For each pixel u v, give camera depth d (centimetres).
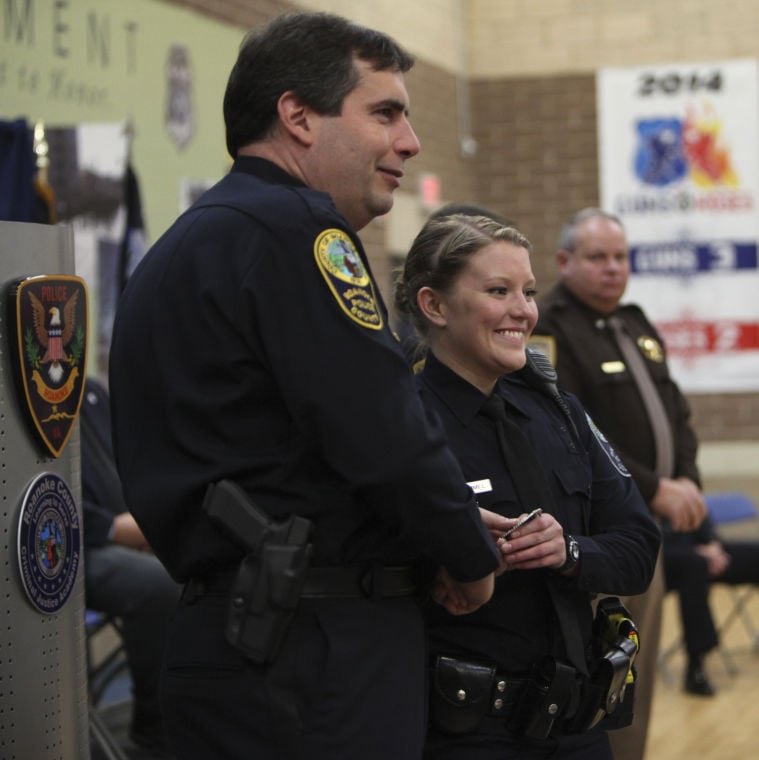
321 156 247
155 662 506
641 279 1336
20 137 493
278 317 229
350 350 228
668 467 501
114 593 500
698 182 1323
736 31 1316
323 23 248
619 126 1332
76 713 285
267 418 233
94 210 601
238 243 235
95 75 742
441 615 273
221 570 237
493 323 277
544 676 271
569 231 500
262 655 227
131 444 246
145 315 244
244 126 252
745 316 1323
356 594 236
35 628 268
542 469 284
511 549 262
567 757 279
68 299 282
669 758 579
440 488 229
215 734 233
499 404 285
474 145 1345
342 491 234
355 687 230
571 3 1333
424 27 1234
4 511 259
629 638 284
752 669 755
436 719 268
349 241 238
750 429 1322
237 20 906
